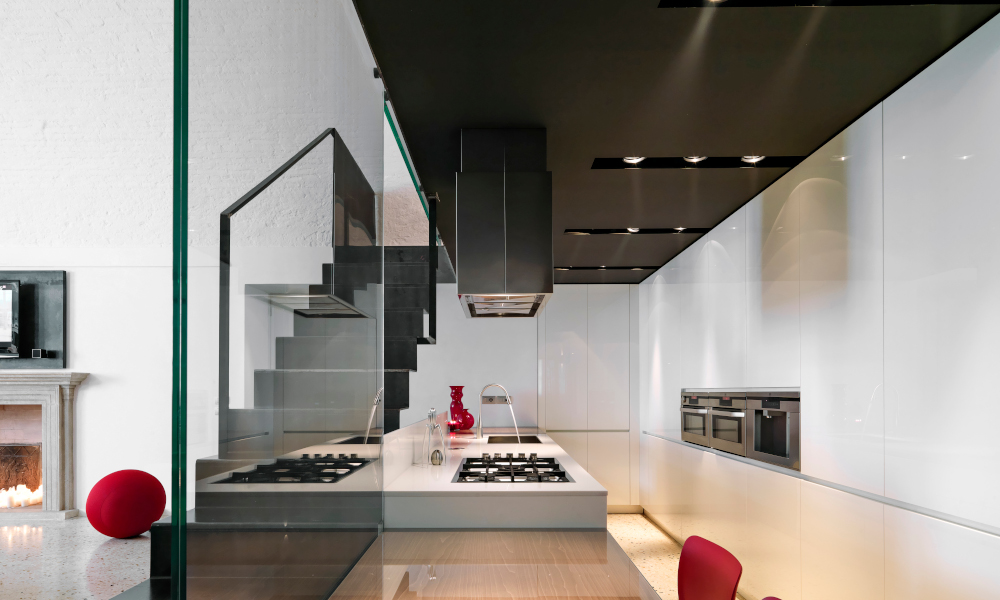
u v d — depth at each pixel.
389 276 4.23
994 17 1.80
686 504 5.20
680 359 5.39
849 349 2.67
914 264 2.22
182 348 0.63
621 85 2.23
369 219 1.94
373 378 2.06
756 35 1.89
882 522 2.41
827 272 2.85
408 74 2.14
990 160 1.85
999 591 1.81
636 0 1.71
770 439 3.54
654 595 1.74
